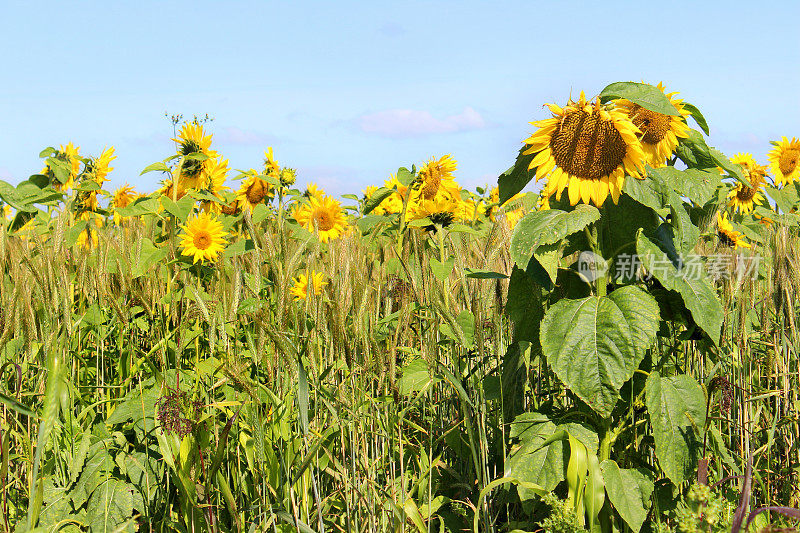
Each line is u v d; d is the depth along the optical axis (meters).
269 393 2.52
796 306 3.72
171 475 2.96
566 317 2.74
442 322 3.14
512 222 5.19
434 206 4.87
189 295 2.92
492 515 3.02
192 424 2.51
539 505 2.97
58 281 2.91
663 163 3.11
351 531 2.71
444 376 2.93
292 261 2.47
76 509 2.85
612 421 3.02
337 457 2.91
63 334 2.76
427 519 2.85
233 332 3.20
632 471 2.81
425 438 3.39
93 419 3.40
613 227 3.06
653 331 2.58
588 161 2.83
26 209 5.37
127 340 3.64
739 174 3.11
